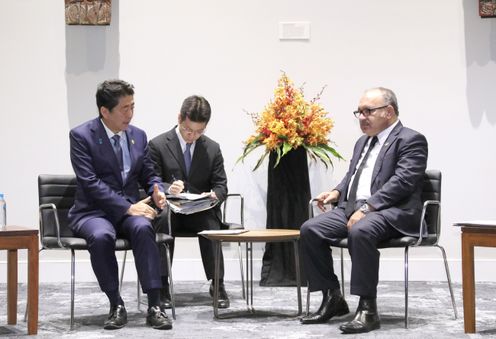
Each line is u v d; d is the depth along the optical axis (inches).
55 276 206.8
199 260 207.8
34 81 208.2
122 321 131.5
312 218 141.0
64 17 208.8
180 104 210.1
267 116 187.0
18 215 207.5
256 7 209.9
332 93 209.2
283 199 189.3
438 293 177.0
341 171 208.5
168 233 156.2
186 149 169.5
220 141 209.9
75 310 154.3
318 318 135.6
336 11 209.6
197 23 210.4
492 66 206.2
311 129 185.3
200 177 167.9
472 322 125.0
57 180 146.0
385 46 209.0
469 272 124.9
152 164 151.3
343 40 209.3
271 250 192.1
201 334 124.7
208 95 210.1
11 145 207.6
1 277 206.2
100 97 140.2
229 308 155.4
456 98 207.0
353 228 131.0
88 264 208.4
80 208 141.0
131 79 209.8
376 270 130.0
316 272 137.5
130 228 133.6
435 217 142.5
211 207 157.0
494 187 205.8
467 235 124.8
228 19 210.2
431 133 207.5
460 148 206.8
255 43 209.8
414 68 208.2
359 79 209.0
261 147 209.2
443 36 207.6
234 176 209.8
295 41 209.8
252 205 209.3
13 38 207.9
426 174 146.1
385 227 133.0
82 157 140.5
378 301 163.8
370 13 209.0
